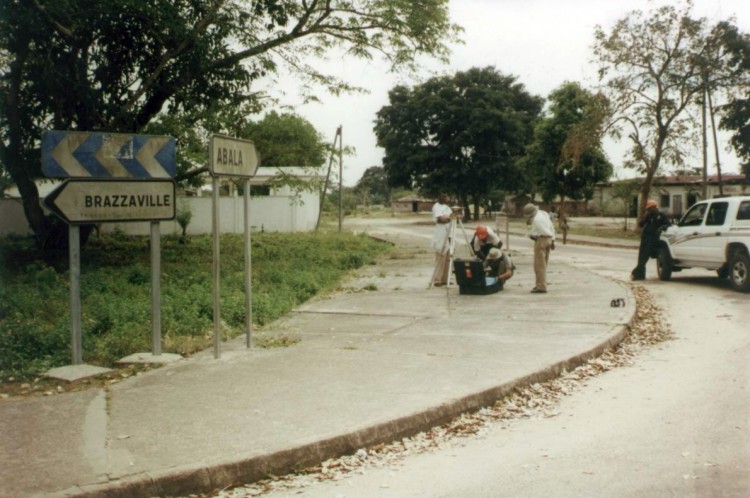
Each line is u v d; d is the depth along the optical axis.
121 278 15.23
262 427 5.28
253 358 7.75
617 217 75.38
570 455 4.98
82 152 7.29
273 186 23.22
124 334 8.98
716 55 35.03
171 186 7.80
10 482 4.29
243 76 19.59
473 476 4.63
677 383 7.05
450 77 71.56
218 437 5.06
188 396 6.18
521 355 7.80
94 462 4.59
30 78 17.41
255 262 20.11
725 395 6.49
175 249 24.38
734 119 42.69
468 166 70.69
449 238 14.45
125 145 7.55
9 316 10.42
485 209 85.75
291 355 7.89
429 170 72.44
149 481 4.32
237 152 8.05
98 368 7.26
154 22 16.89
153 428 5.29
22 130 18.02
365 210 131.75
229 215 36.69
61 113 17.92
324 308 11.90
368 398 6.04
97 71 18.05
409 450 5.22
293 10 19.59
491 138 69.12
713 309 12.09
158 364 7.50
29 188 18.53
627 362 8.18
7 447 4.89
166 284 14.36
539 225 13.34
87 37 17.20
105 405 5.91
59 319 9.94
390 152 73.25
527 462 4.87
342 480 4.64
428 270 18.92
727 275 15.91
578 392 6.84
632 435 5.39
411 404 5.83
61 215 7.16
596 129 36.72
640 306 12.44
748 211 14.32
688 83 35.34
